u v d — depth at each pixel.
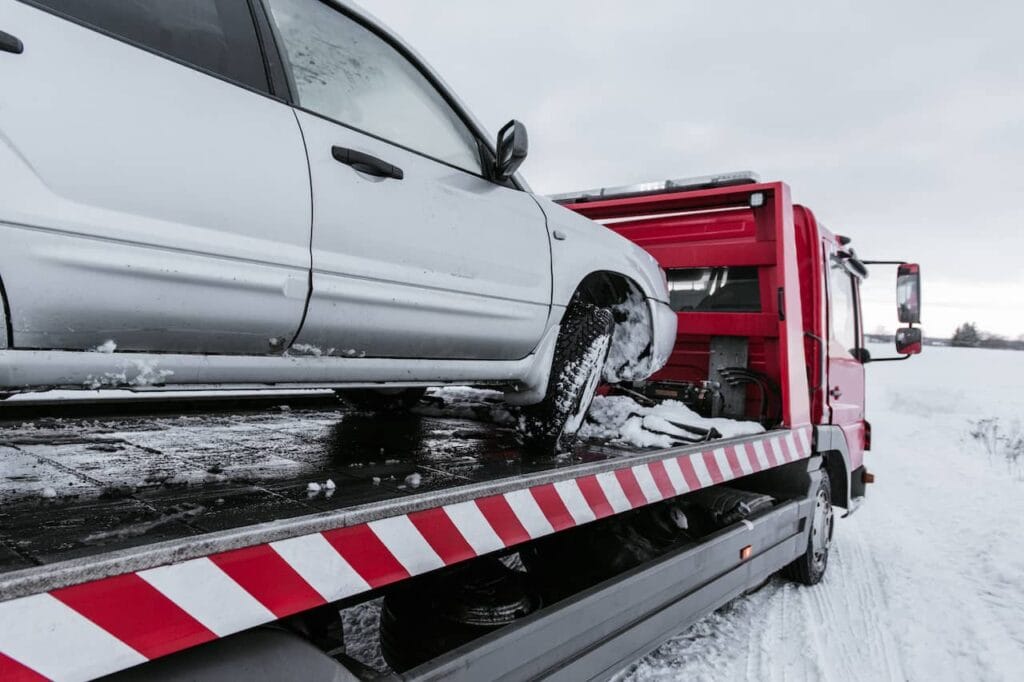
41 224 1.24
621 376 3.38
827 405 4.22
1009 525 5.84
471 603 1.92
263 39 1.74
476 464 2.24
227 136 1.54
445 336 2.12
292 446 2.46
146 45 1.48
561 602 2.00
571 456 2.47
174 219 1.43
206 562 1.16
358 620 2.92
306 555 1.32
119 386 1.47
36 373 1.32
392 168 1.92
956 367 32.12
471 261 2.17
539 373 2.57
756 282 4.21
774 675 2.90
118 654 1.04
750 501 3.23
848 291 5.06
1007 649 3.35
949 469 9.13
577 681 2.00
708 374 4.11
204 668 1.21
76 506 1.48
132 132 1.37
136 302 1.39
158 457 2.12
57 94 1.27
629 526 2.64
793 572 4.10
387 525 1.49
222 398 3.47
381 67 2.15
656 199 3.90
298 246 1.67
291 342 1.74
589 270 2.79
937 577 4.51
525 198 2.54
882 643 3.36
